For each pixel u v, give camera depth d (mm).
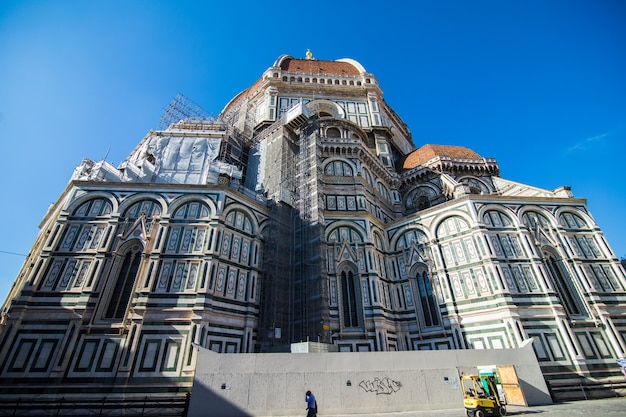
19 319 23016
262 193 39188
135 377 21844
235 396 19438
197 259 26922
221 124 46719
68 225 27578
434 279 33500
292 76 57438
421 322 32688
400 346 32219
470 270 31625
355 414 19844
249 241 31469
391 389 20984
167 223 28188
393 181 48344
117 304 25094
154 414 20781
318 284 30562
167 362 22562
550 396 22781
